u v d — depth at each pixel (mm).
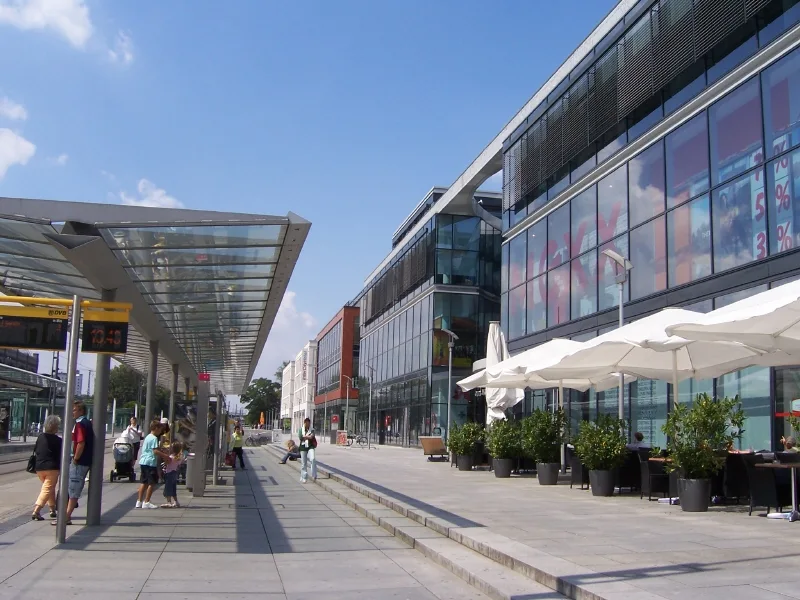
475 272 45312
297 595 7355
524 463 22766
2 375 28281
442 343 44344
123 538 10578
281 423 162625
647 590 6574
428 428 44656
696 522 11305
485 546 9062
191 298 15641
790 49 15297
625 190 21703
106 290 11875
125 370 112000
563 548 8867
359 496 16703
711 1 17828
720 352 14156
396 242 60375
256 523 12648
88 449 11773
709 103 17844
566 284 25438
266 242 10789
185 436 18375
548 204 26953
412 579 8211
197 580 7926
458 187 40906
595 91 23531
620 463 15570
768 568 7586
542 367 16031
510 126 31328
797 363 13117
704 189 17953
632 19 21422
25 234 9867
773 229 15547
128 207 9328
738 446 16578
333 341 88312
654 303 19797
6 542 9984
